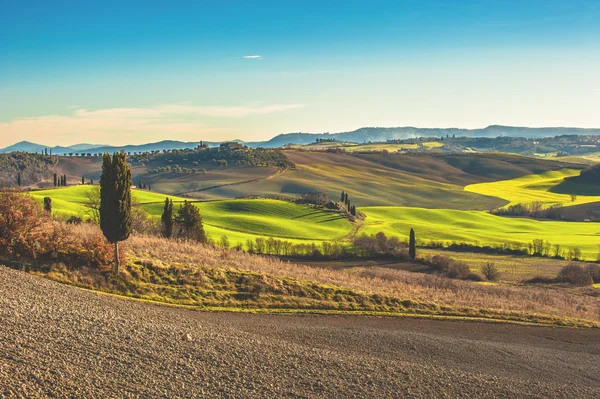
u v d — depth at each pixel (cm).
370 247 8681
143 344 1919
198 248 4600
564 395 2103
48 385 1464
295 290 3550
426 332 3075
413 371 2120
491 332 3275
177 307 2939
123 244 3794
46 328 1864
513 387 2105
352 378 1934
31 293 2308
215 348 2028
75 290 2617
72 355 1691
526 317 3741
